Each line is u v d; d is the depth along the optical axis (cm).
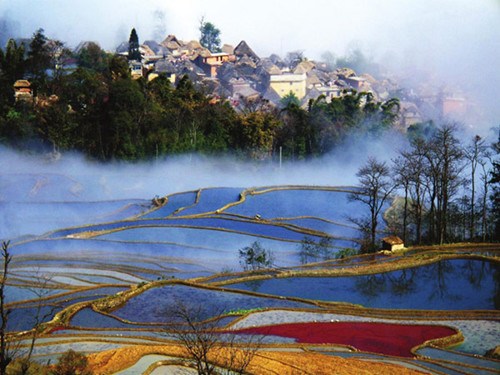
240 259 8875
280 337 5738
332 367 4894
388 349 5534
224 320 6162
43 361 5016
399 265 7969
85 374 4634
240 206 11775
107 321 6197
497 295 7031
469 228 9962
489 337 5862
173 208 11762
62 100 17125
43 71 19638
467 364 5203
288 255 9131
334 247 9375
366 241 9275
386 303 6800
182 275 8106
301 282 7500
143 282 7219
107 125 15900
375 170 11544
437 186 9712
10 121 16088
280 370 4800
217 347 5325
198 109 17288
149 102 16725
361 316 6353
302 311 6444
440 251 8538
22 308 6569
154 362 4912
